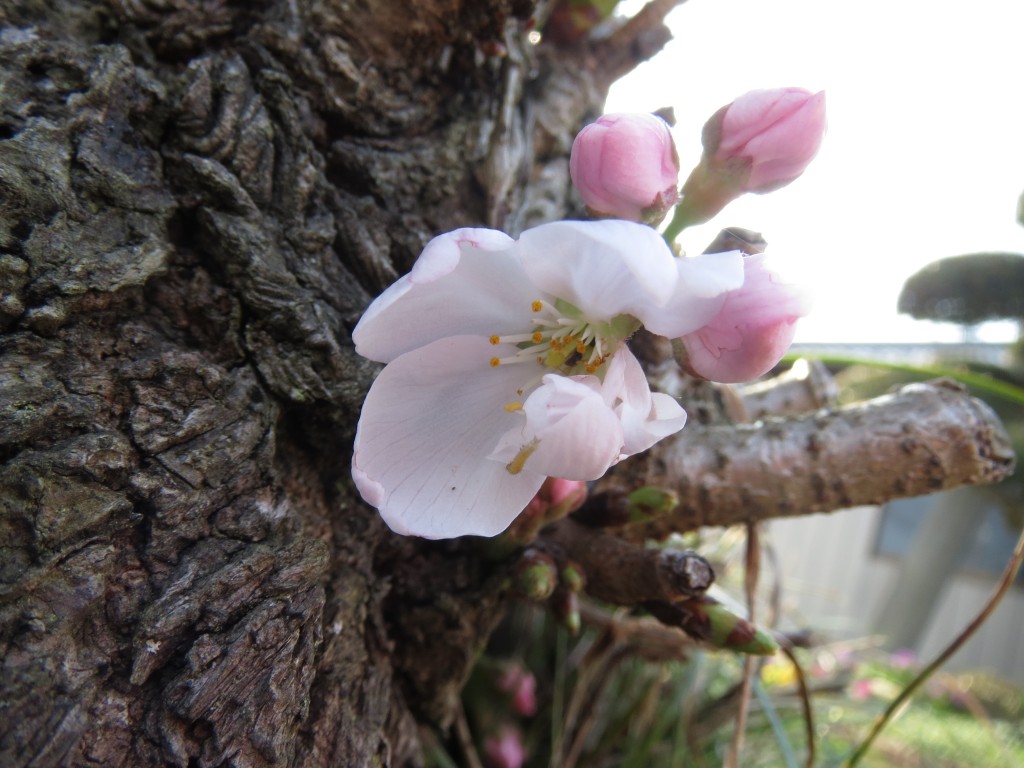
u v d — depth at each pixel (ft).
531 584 0.23
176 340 0.20
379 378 0.20
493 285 0.21
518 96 0.28
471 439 0.22
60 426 0.17
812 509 0.28
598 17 0.31
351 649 0.21
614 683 0.44
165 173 0.21
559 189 0.31
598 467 0.18
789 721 0.52
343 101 0.24
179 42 0.23
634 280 0.19
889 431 0.27
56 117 0.19
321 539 0.20
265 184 0.22
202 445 0.19
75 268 0.18
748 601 0.32
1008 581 0.29
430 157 0.26
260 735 0.17
